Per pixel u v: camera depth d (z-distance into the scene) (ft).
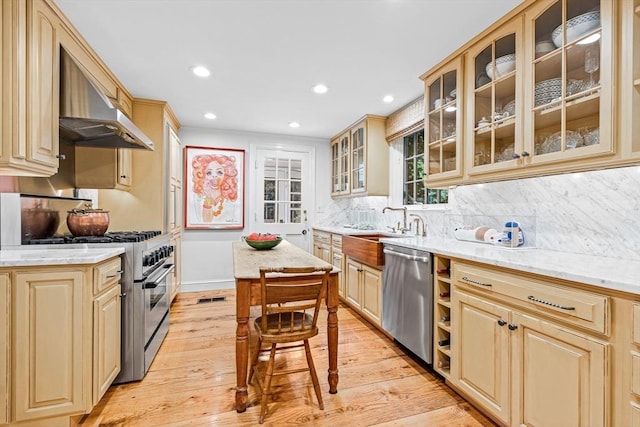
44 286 4.81
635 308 3.37
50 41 5.57
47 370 4.82
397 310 8.04
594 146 4.50
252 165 14.71
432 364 6.84
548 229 6.28
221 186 14.16
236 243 9.96
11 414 4.67
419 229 10.32
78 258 4.90
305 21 6.11
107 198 9.89
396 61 7.73
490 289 5.22
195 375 6.88
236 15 5.92
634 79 4.10
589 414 3.76
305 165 15.66
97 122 6.48
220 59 7.65
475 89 6.72
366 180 12.10
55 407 4.87
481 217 7.93
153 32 6.48
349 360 7.61
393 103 10.75
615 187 5.21
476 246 6.95
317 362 7.52
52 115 5.65
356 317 10.76
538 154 5.49
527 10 5.49
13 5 4.76
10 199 6.04
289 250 8.27
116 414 5.53
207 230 14.02
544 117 5.49
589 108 4.95
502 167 6.02
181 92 9.73
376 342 8.68
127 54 7.39
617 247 5.17
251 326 9.73
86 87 6.14
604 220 5.36
